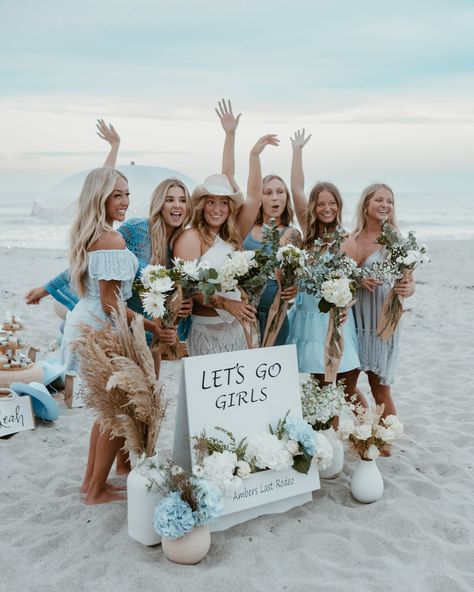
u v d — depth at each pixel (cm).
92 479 356
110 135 479
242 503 322
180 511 286
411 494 368
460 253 1811
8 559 298
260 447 325
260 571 288
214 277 327
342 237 366
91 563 291
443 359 697
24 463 416
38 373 506
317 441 341
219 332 378
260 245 421
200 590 272
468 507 355
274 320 365
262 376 342
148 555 300
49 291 434
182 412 324
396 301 403
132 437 308
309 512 344
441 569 294
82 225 349
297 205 477
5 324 511
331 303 358
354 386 436
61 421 495
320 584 277
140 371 297
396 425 354
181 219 397
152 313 327
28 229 2864
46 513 343
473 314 952
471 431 484
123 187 354
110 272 344
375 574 288
